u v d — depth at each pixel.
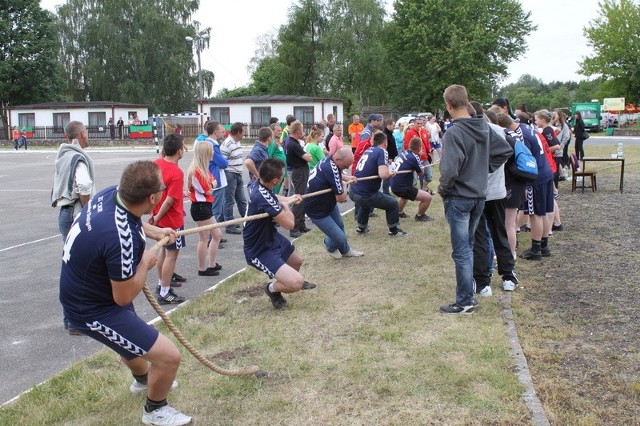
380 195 9.45
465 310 5.86
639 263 7.63
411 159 10.50
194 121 45.09
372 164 9.36
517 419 3.86
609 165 20.69
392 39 51.88
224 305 6.32
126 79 54.56
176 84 55.47
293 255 6.60
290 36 53.12
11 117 46.03
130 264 3.48
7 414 4.09
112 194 3.60
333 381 4.49
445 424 3.83
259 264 6.15
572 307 6.04
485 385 4.32
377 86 51.19
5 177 21.33
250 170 9.91
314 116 42.56
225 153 10.46
